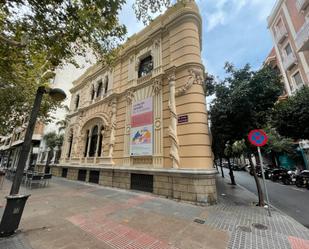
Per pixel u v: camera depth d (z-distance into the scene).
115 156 11.62
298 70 18.66
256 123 7.50
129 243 3.80
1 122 13.07
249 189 12.28
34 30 5.14
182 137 8.30
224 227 4.71
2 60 6.16
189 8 9.69
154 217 5.46
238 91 7.21
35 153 24.86
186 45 9.30
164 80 9.90
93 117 14.52
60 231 4.35
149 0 5.54
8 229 3.97
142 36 12.46
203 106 8.50
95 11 5.10
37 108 4.88
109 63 7.00
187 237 4.09
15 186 4.30
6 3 4.64
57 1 4.69
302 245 3.76
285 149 20.34
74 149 15.92
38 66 7.44
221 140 11.65
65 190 10.09
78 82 19.89
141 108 10.65
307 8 16.75
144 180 9.45
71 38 5.43
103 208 6.41
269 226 4.81
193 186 7.32
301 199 8.85
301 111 11.29
